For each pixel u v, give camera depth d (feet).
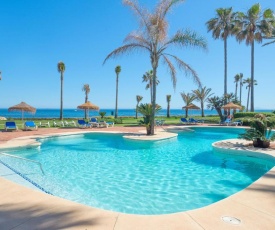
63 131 60.29
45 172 25.91
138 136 51.47
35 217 11.71
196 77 52.13
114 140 51.70
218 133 68.28
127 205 17.35
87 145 45.19
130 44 52.31
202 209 12.89
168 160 32.78
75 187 21.25
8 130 60.90
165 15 50.19
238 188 21.22
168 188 21.18
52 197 14.47
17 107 69.92
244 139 40.32
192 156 35.63
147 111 54.34
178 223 11.23
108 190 20.57
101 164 30.25
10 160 29.60
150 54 52.49
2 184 17.08
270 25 98.89
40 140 46.75
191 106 117.29
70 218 11.64
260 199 14.30
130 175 25.36
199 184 22.36
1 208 12.77
